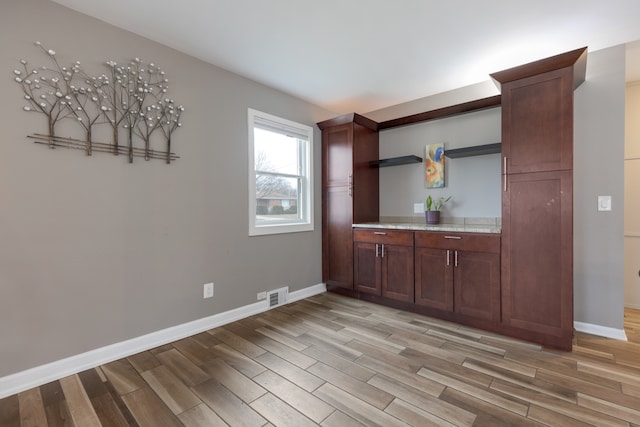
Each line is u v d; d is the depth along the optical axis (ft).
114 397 5.59
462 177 10.73
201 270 8.65
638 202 10.32
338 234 11.95
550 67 7.21
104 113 6.87
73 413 5.17
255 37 7.59
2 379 5.66
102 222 6.87
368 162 12.26
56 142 6.23
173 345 7.73
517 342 7.68
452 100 11.04
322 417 5.02
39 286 6.07
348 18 6.87
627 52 8.25
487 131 10.23
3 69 5.66
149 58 7.57
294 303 11.04
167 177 7.94
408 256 9.89
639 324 8.94
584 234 8.46
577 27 7.25
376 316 9.64
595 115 8.30
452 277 8.93
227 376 6.25
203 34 7.44
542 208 7.42
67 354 6.39
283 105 11.04
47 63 6.11
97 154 6.78
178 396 5.61
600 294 8.25
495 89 10.20
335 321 9.24
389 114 12.75
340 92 11.14
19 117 5.82
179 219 8.18
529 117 7.56
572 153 7.02
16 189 5.81
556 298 7.28
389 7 6.49
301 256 11.68
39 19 6.01
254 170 10.03
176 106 8.10
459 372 6.31
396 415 5.03
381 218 12.89
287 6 6.43
